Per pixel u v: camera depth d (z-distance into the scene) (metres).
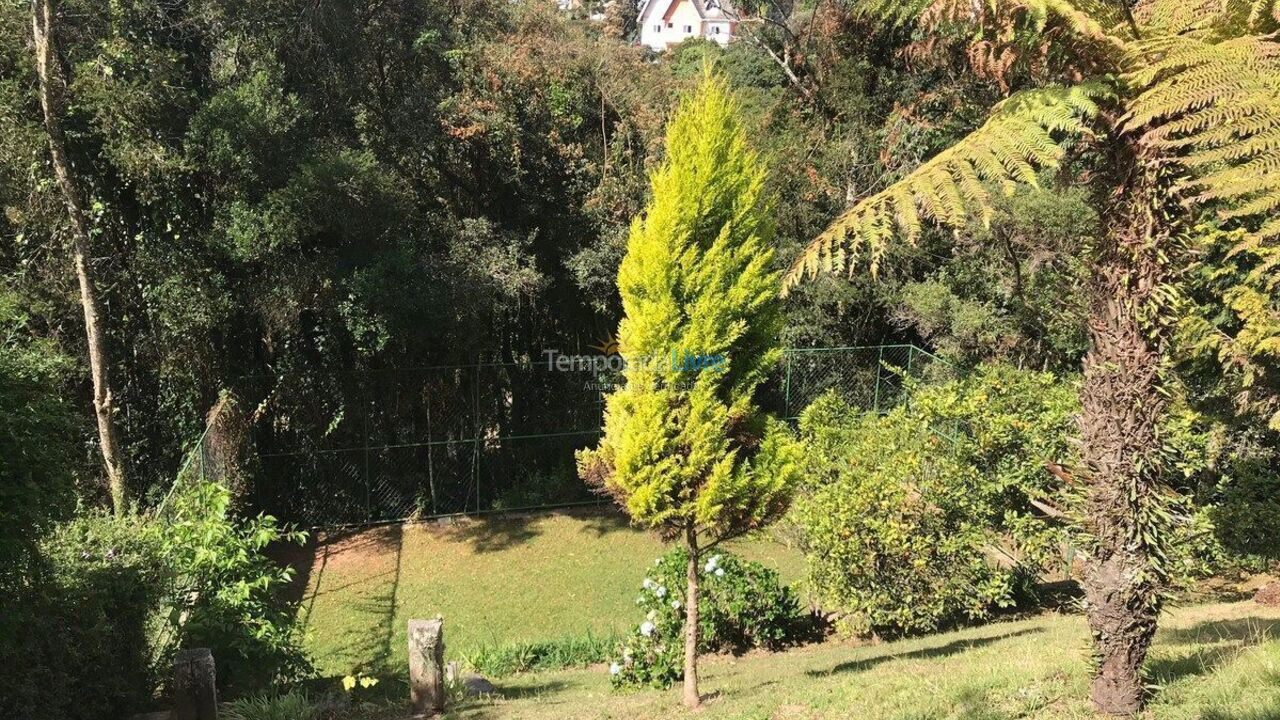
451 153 13.22
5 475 4.01
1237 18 2.51
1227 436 8.66
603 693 6.38
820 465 8.75
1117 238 2.96
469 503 13.56
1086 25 2.58
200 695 4.72
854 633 8.06
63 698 4.45
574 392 14.44
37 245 10.18
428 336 12.47
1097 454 3.16
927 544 7.60
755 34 17.83
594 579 11.02
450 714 5.27
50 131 8.12
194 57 10.83
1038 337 12.55
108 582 5.02
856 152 14.79
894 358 15.04
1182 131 2.50
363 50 11.66
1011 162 2.62
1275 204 1.86
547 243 14.14
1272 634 4.81
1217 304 8.19
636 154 14.34
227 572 6.43
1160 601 3.24
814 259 3.02
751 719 4.34
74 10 9.67
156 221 10.63
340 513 12.88
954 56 4.30
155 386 11.47
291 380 12.22
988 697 3.80
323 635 9.30
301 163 10.19
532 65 13.73
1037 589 8.85
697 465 4.77
